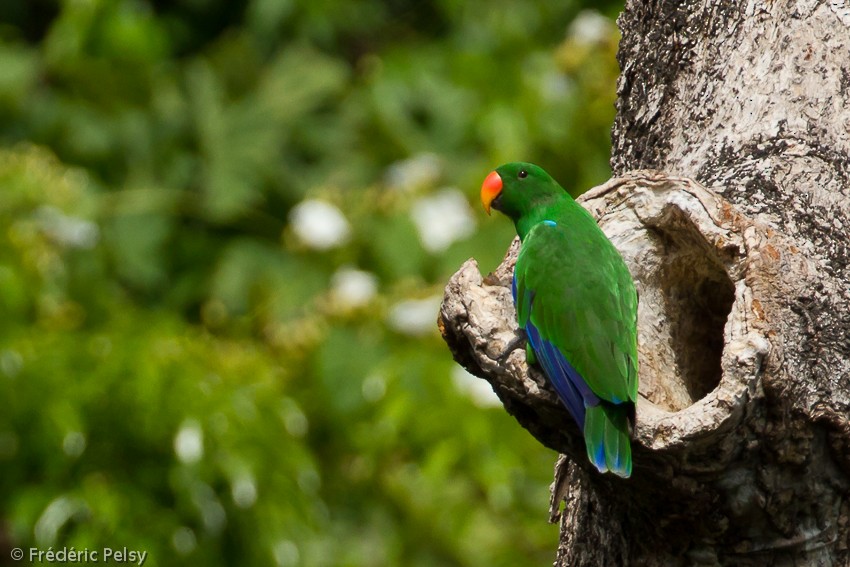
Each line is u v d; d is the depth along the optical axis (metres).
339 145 15.90
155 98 16.53
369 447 11.98
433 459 11.10
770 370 5.79
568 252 6.32
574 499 7.06
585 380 5.99
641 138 7.26
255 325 13.37
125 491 10.64
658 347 6.71
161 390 10.87
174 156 16.25
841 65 6.79
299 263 13.38
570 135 13.06
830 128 6.68
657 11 7.22
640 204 6.65
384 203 13.27
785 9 6.91
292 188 15.63
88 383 10.88
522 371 6.18
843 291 6.24
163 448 10.84
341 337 12.23
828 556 6.22
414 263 12.82
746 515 6.07
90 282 13.19
